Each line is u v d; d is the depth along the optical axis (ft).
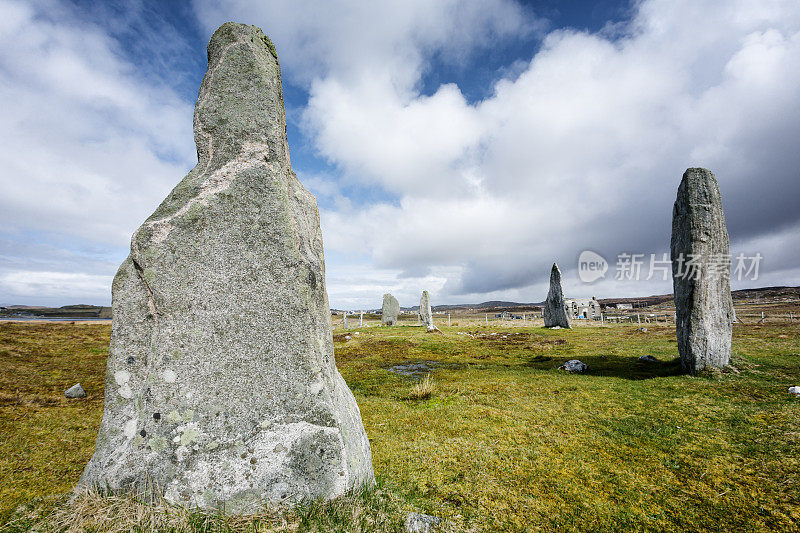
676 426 23.58
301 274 14.14
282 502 11.96
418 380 43.65
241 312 13.61
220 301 13.55
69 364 49.67
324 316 15.65
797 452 18.72
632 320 147.95
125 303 13.24
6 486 16.06
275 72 16.79
